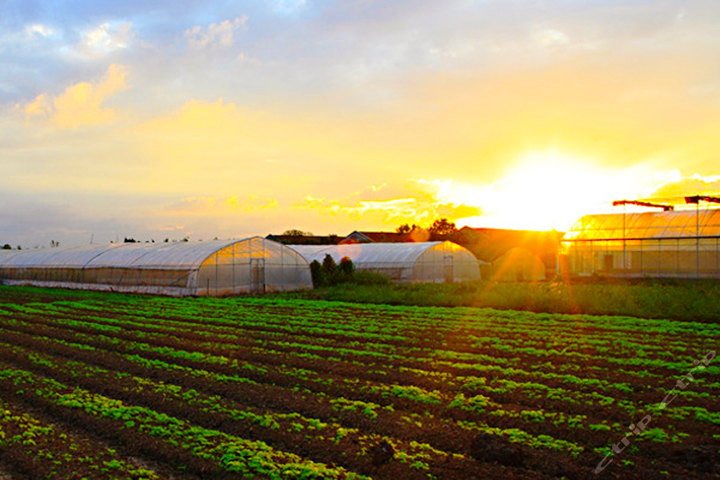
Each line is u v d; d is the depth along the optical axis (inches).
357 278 2086.6
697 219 1872.5
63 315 1194.6
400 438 436.8
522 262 2753.4
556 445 408.8
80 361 724.7
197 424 475.5
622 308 1154.7
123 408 493.7
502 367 671.1
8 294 1839.3
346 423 471.2
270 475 364.8
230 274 1807.3
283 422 465.1
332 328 994.7
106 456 402.0
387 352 762.2
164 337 887.7
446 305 1365.7
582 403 510.0
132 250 2137.1
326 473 364.2
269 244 1909.4
